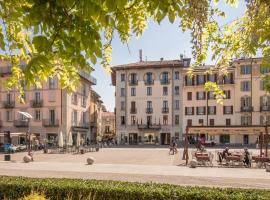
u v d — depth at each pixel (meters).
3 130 63.44
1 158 36.75
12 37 5.49
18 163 30.44
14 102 63.12
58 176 21.47
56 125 61.72
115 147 61.94
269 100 67.56
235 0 6.02
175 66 75.25
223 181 19.22
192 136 72.25
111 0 3.12
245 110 68.94
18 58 6.14
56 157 37.88
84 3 3.17
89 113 75.06
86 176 21.39
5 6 3.93
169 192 11.07
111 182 12.63
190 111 73.94
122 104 78.62
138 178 20.45
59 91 61.81
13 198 12.05
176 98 75.31
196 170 24.59
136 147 61.53
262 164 27.53
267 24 5.48
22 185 12.10
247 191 11.04
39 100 62.66
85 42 3.45
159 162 31.50
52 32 3.66
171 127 75.19
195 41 4.25
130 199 11.35
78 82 5.38
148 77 77.12
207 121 72.38
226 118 71.00
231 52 6.91
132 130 77.44
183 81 74.31
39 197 6.33
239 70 69.62
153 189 11.35
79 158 36.44
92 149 50.09
